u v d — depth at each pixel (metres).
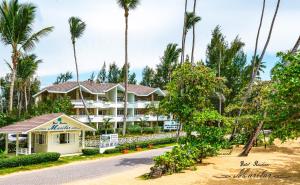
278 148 36.59
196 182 21.11
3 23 44.16
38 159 32.31
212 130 28.48
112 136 42.72
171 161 23.84
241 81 71.81
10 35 44.25
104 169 28.84
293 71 17.28
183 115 30.03
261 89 38.72
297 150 35.19
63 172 27.81
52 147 38.28
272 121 19.12
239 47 74.38
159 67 93.31
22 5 44.47
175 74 30.86
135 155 38.19
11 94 45.47
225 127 29.67
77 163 32.97
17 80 71.62
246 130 39.69
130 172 26.14
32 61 68.88
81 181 23.81
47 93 64.94
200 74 30.16
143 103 75.25
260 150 35.31
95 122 64.81
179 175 23.17
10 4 44.00
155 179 22.25
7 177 25.98
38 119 39.19
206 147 27.84
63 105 56.97
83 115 62.81
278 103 18.12
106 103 68.50
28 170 29.02
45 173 27.48
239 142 38.69
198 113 28.94
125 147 41.81
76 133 40.59
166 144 49.47
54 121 37.84
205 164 27.11
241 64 77.62
